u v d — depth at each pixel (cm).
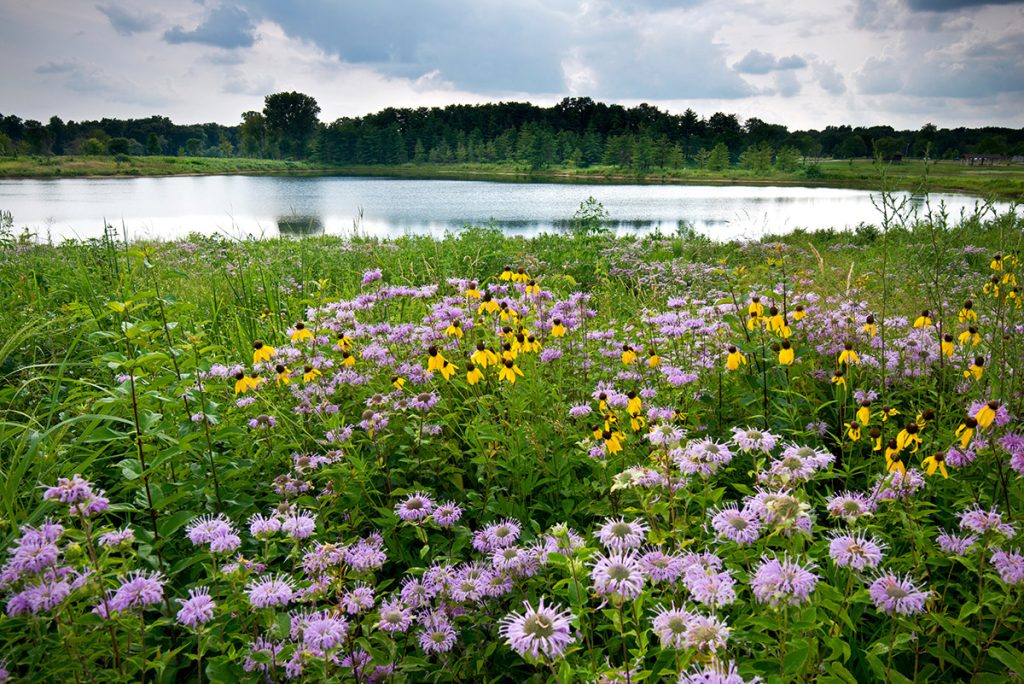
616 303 723
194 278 881
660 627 183
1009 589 211
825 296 624
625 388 429
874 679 230
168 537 263
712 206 4516
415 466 345
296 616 232
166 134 17775
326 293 806
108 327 529
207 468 319
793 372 417
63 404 381
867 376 437
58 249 990
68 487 211
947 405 384
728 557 213
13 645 237
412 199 5116
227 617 237
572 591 217
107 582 224
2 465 355
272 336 602
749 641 204
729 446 362
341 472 311
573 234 1319
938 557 240
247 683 216
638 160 11581
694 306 576
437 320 476
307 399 388
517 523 312
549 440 366
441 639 242
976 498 285
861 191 7231
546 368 451
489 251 1105
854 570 210
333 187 7212
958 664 223
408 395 408
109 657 229
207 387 343
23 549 203
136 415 296
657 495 249
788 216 3481
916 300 554
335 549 242
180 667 236
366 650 227
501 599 269
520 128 15188
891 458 259
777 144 14012
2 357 465
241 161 13338
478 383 433
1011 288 423
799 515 192
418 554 319
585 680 204
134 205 4325
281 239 1616
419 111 15938
